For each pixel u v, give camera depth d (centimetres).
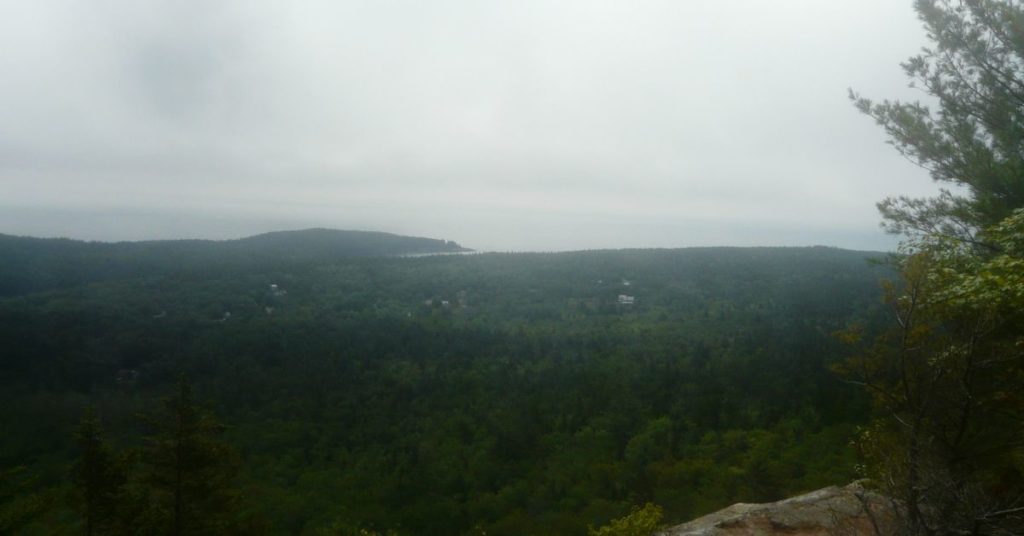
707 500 1516
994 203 637
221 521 1143
